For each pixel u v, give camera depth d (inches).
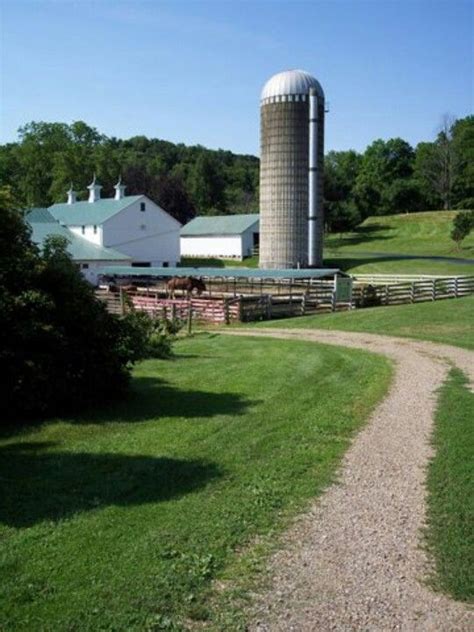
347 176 4778.5
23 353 449.7
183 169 5216.5
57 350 466.3
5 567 240.7
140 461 363.6
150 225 2536.9
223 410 482.6
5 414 458.9
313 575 239.1
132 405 499.2
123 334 514.3
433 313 1114.1
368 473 348.5
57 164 3516.2
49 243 503.8
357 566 246.4
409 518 290.4
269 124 2268.7
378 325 1021.8
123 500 305.9
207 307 1214.3
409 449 390.6
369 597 225.3
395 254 2802.7
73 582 230.1
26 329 444.5
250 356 744.3
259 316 1213.1
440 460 367.6
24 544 259.1
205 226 3164.4
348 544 264.2
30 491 317.7
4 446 394.6
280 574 239.6
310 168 2263.8
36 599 219.8
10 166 3683.6
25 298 450.6
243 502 303.9
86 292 494.3
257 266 2679.6
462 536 270.7
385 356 736.3
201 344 863.1
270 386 568.1
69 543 260.1
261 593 226.5
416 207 4296.3
